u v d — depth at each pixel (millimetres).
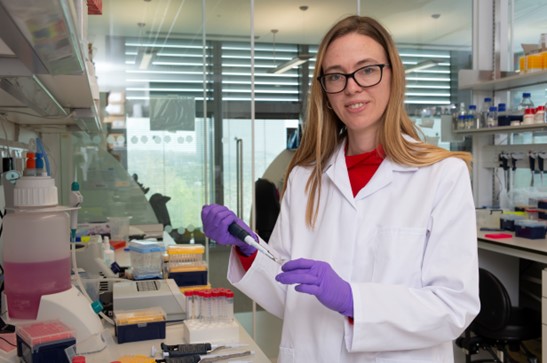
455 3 3838
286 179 1330
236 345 1255
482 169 3822
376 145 1182
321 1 3691
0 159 1657
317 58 1140
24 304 1194
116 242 2936
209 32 3648
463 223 1011
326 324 1082
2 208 1704
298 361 1111
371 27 1094
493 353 2602
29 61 882
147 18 3609
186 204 3730
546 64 3043
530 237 2873
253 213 3707
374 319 936
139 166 3676
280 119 3709
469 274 973
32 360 975
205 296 1357
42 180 1193
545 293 2342
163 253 2033
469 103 3867
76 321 1169
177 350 1196
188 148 3711
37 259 1187
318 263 949
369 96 1082
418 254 1036
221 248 3709
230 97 3691
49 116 2076
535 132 3449
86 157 3594
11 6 533
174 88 3666
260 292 1187
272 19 3664
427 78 3828
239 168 3719
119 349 1229
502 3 3766
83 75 1088
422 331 953
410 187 1102
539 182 3436
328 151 1262
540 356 2898
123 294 1456
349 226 1116
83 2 1086
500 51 3779
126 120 3637
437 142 3824
